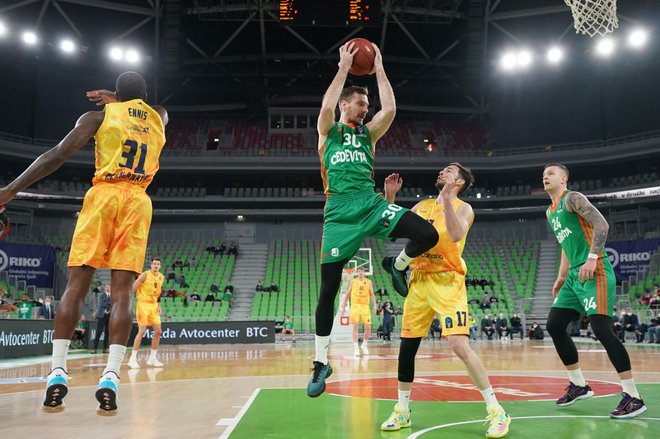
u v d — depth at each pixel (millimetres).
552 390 5605
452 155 32844
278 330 23344
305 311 25391
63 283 27750
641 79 30250
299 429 3457
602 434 3273
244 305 26766
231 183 34906
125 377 7324
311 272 29219
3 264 25734
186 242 32219
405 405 3604
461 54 31719
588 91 31875
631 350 14141
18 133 30016
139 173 3512
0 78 29625
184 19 29078
